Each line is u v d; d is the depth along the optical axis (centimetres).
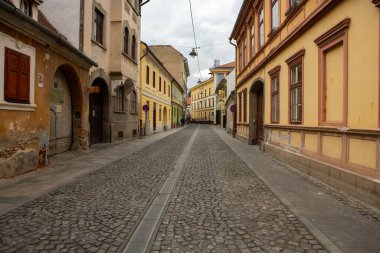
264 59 1416
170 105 4412
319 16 814
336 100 745
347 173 652
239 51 2338
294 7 1009
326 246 389
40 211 526
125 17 1912
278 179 807
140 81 2544
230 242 404
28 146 868
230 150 1530
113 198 616
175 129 4225
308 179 808
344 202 591
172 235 428
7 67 766
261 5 1542
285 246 392
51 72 993
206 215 514
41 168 935
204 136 2681
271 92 1343
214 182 775
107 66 1762
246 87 1995
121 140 2017
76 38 1368
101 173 890
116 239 411
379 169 549
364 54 607
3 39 751
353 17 650
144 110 2431
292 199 611
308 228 452
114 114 1886
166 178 824
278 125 1190
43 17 1340
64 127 1244
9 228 446
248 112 1894
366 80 600
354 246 390
